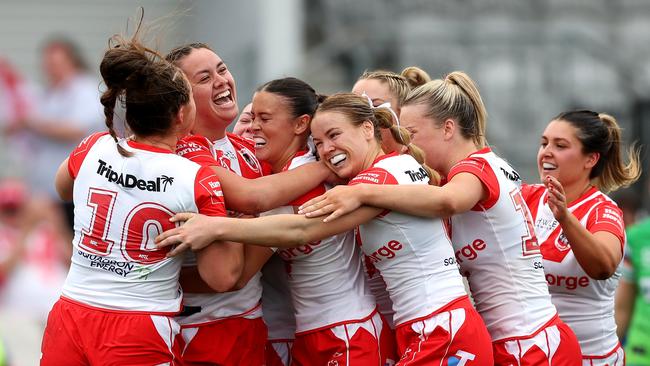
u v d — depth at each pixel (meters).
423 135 17.59
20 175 40.84
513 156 48.59
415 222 16.61
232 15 51.97
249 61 48.47
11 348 31.09
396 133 17.23
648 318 25.80
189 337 17.08
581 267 18.70
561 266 19.14
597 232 18.72
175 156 16.00
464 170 17.00
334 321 17.05
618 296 26.53
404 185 16.36
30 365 29.41
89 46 51.72
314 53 48.25
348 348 16.95
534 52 50.34
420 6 50.31
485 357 16.59
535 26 50.75
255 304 17.59
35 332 33.25
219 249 15.89
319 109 16.97
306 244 16.56
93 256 15.84
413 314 16.67
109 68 15.70
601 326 19.41
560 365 17.45
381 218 16.58
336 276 17.16
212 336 17.12
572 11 51.44
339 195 16.12
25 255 36.19
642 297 25.92
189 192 15.73
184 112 16.05
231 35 52.00
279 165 17.70
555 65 50.41
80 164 16.19
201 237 15.56
